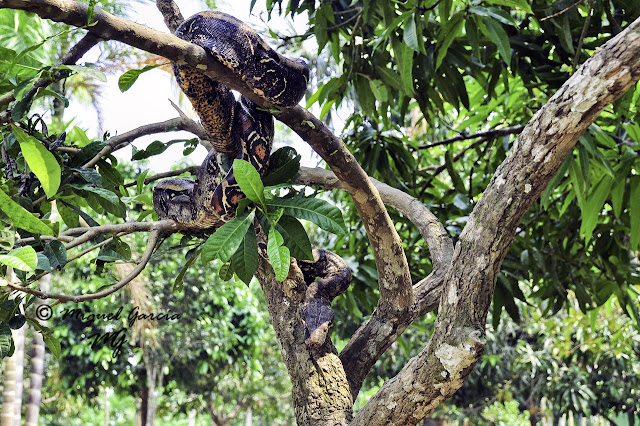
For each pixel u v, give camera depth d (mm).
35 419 10352
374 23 5418
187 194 3631
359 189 3314
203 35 2729
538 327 14656
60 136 3387
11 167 3572
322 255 4125
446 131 8672
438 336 2965
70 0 2201
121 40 2379
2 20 5789
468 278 2943
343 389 3562
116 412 29422
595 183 5086
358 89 5477
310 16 5512
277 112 2955
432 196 6625
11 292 2975
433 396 2975
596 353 14070
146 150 3678
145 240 13031
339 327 14227
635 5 5008
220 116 3029
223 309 16641
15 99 2803
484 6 4605
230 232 2564
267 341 19547
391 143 5953
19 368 9414
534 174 2854
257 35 2799
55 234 3020
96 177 3373
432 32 5234
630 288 6809
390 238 3547
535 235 6617
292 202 2699
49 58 5934
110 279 13000
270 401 20438
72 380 16906
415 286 3979
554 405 17906
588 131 4449
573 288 6961
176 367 18188
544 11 5234
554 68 5613
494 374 18016
